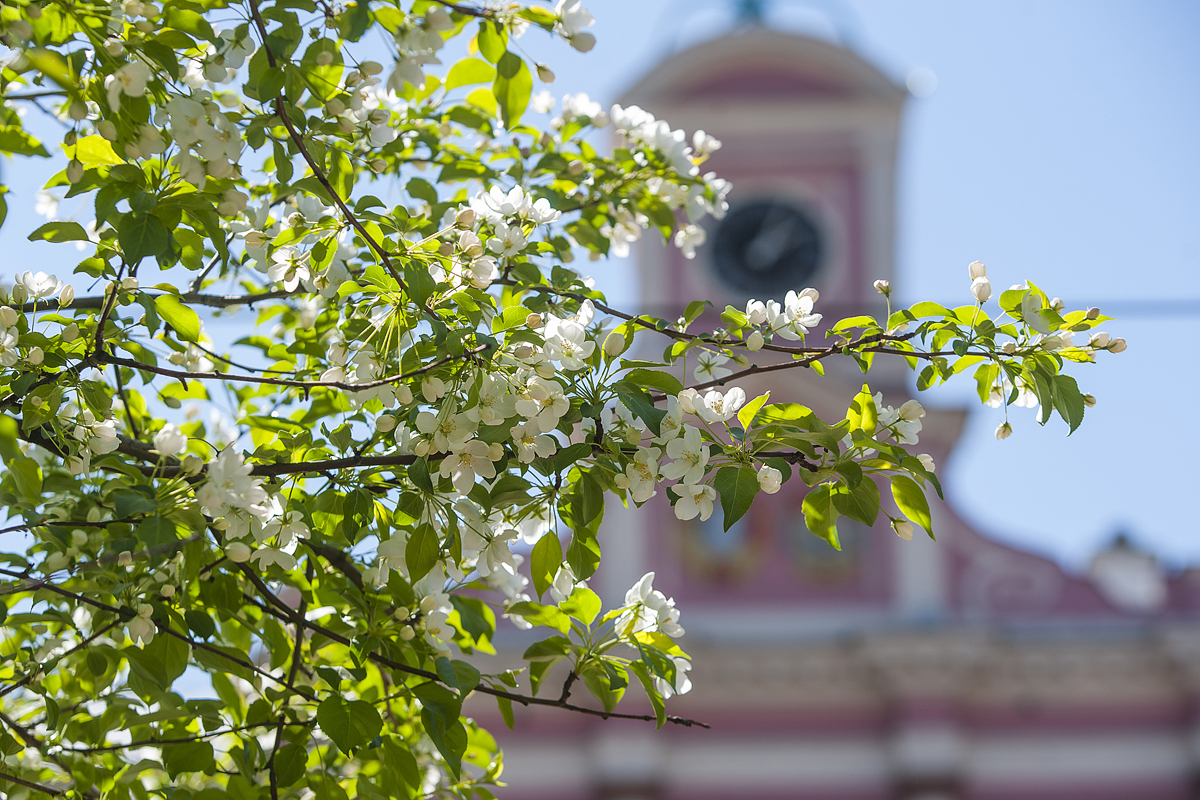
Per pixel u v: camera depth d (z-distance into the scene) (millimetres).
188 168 2057
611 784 13875
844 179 15328
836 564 14883
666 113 15625
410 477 2131
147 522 2135
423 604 2512
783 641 14320
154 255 2012
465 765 3336
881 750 14125
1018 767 14125
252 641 2898
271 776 2492
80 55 1947
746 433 2164
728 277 14859
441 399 2145
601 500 2168
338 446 2359
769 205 15242
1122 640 14375
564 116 3543
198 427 3205
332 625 2658
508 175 3324
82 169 2020
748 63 15695
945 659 14078
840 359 14430
